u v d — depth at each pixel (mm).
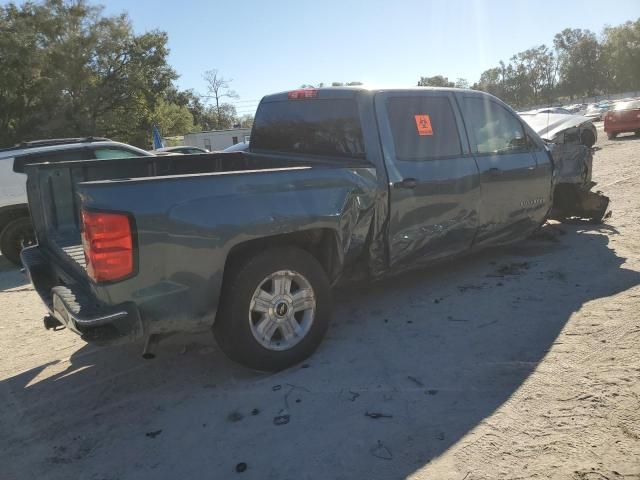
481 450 2744
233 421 3176
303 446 2887
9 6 41719
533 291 4910
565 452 2686
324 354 3941
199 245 3225
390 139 4406
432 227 4691
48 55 41375
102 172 4746
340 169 3967
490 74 124375
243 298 3475
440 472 2605
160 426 3195
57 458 2961
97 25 43156
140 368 3996
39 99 41688
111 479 2750
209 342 4344
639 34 100188
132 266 3037
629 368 3410
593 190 9703
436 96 4922
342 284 4387
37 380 3959
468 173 4945
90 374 3977
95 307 3129
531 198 5762
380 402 3260
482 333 4117
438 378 3500
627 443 2717
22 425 3338
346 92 4504
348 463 2725
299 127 4973
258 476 2680
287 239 3768
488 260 5977
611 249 6047
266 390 3492
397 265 4559
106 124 44281
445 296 4953
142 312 3137
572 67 114688
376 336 4199
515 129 5695
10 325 5324
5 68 38594
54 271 4203
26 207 8070
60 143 8812
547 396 3188
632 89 108188
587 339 3855
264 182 3512
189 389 3607
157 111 49688
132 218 3014
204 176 3285
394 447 2822
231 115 86000
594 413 2980
